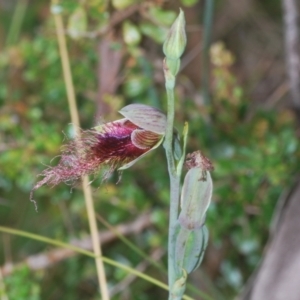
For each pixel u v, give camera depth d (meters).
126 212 0.38
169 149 0.22
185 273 0.24
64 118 0.40
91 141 0.23
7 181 0.38
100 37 0.36
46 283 0.41
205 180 0.23
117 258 0.39
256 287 0.28
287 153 0.34
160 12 0.34
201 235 0.24
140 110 0.22
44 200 0.41
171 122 0.22
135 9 0.35
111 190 0.36
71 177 0.23
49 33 0.38
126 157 0.23
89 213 0.33
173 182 0.23
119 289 0.37
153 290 0.40
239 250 0.38
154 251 0.38
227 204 0.34
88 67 0.39
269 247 0.30
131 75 0.37
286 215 0.29
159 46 0.40
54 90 0.39
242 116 0.37
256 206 0.35
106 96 0.37
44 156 0.36
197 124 0.37
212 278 0.39
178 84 0.41
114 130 0.23
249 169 0.34
